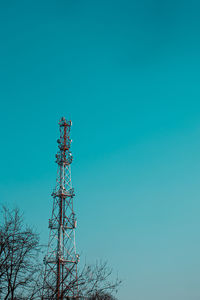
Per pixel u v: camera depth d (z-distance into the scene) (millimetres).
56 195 51375
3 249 21562
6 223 22641
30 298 20969
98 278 22250
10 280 20891
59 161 55219
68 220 49312
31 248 22578
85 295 21469
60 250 38406
